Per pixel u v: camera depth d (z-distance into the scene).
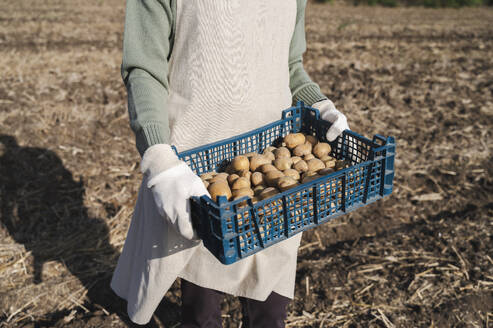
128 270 2.24
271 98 1.95
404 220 3.90
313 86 2.12
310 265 3.36
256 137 2.01
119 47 8.80
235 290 2.08
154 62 1.68
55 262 3.39
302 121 2.13
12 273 3.27
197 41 1.66
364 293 3.09
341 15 14.59
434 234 3.66
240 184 1.73
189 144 1.88
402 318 2.88
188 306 2.15
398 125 5.56
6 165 4.51
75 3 14.56
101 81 6.76
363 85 6.95
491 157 4.84
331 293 3.09
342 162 1.85
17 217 3.85
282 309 2.20
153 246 1.88
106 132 5.24
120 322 2.86
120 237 3.66
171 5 1.64
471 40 10.42
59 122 5.37
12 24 10.62
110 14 12.72
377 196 1.72
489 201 4.11
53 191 4.18
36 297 3.07
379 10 16.48
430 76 7.45
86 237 3.66
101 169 4.53
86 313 2.95
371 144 1.75
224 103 1.78
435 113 5.92
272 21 1.77
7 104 5.75
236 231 1.37
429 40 10.37
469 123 5.62
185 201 1.41
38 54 8.02
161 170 1.46
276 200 1.46
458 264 3.32
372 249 3.53
